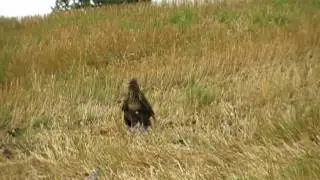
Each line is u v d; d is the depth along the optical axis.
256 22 30.66
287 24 29.50
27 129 18.22
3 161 15.86
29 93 20.94
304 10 32.38
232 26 30.11
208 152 14.38
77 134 17.17
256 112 17.42
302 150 12.90
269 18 31.03
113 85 22.11
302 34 26.53
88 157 14.84
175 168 13.52
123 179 13.26
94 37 29.23
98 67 25.62
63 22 35.34
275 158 12.70
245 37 27.27
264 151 13.46
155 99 20.02
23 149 16.77
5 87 21.67
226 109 18.30
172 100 19.75
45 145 16.62
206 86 21.34
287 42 25.48
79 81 22.45
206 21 31.52
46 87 21.78
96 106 19.64
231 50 24.75
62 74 24.16
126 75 22.73
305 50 24.73
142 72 22.95
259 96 18.91
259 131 15.32
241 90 20.02
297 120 15.02
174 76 22.39
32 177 14.41
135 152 14.83
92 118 18.97
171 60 24.59
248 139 15.11
